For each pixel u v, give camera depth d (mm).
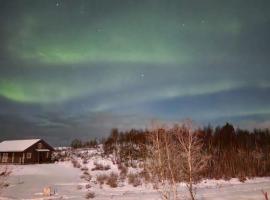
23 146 77750
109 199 31953
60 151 94125
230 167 61969
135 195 35062
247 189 42719
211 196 34781
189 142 26969
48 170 61750
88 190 39625
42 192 35844
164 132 29391
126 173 55625
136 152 70625
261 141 97125
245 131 106562
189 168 27641
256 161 71688
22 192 34906
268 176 63750
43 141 81250
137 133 81312
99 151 88188
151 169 34125
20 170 59125
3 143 83438
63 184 45219
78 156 83375
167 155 28875
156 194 35469
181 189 40812
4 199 29734
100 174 57656
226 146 84500
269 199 29422
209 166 58625
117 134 92125
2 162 77625
